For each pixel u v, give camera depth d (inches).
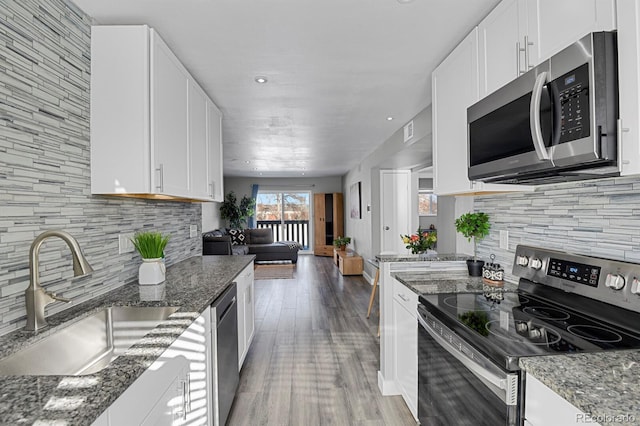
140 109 65.5
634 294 45.9
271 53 83.7
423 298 66.4
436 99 86.4
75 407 28.9
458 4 65.2
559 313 56.1
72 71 61.2
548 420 35.2
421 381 68.5
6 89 48.4
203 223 303.0
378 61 89.0
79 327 55.2
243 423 81.2
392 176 236.2
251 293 123.0
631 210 49.6
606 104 38.4
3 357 41.4
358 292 211.2
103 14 66.1
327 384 99.5
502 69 59.7
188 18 68.1
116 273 75.0
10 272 48.7
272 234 362.3
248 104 122.3
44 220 54.9
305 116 139.4
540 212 68.6
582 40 39.5
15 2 49.9
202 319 61.9
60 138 58.4
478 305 61.0
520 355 39.6
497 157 56.6
